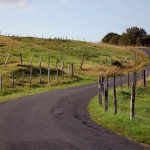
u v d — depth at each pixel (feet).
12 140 43.50
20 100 91.61
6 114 66.13
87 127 52.49
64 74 176.24
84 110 72.95
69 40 377.50
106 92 68.18
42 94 108.27
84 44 357.20
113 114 61.11
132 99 53.88
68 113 68.18
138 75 173.37
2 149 38.86
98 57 274.77
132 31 469.57
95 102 84.69
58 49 306.76
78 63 229.45
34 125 54.29
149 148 39.11
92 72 190.08
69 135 46.42
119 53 311.27
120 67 217.36
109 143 41.47
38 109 73.82
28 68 169.07
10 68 163.94
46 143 41.70
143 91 119.03
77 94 107.14
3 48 255.91
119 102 89.71
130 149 38.52
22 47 277.23
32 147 39.73
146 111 79.77
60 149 38.68
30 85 136.56
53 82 150.00
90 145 40.47
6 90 117.70
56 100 91.35
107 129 50.70
